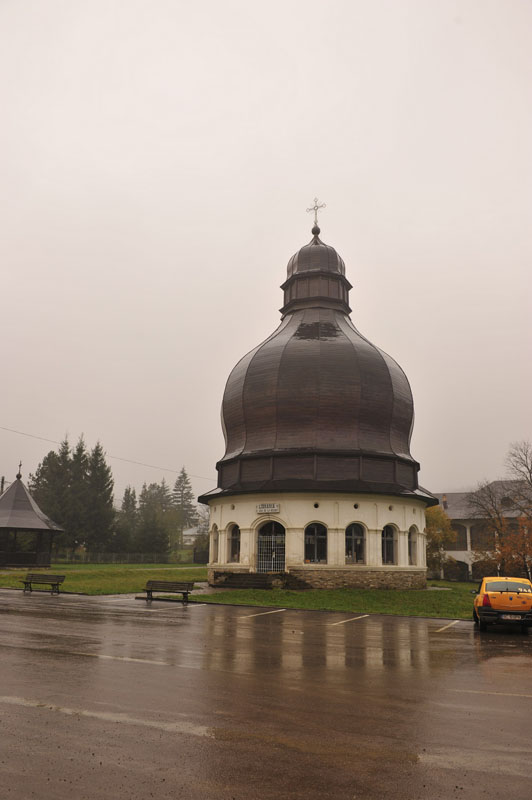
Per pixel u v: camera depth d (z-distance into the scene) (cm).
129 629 1788
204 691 1000
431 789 618
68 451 8650
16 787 603
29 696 946
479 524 7862
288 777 640
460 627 2105
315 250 4638
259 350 4200
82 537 8125
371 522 3725
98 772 643
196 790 604
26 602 2580
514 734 798
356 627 2022
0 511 5238
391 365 4172
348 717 865
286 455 3775
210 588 3588
